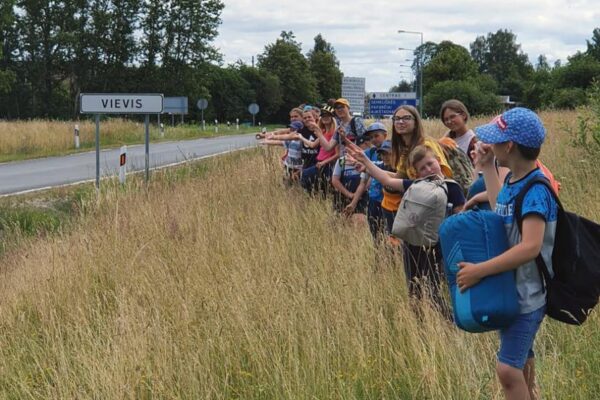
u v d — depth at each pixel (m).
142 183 13.09
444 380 4.27
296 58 109.19
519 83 103.94
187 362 4.71
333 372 4.47
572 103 41.25
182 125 60.34
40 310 6.33
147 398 4.54
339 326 4.95
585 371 4.30
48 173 19.41
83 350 5.03
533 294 3.54
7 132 28.95
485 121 24.25
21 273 7.85
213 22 82.38
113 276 7.04
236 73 98.12
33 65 76.31
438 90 59.72
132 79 81.19
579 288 3.49
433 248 5.44
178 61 81.56
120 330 5.21
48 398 4.59
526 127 3.48
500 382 3.71
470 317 3.50
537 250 3.39
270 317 5.26
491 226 3.54
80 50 77.44
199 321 5.42
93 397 4.45
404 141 6.12
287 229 7.69
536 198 3.43
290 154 10.53
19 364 5.22
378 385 4.36
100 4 78.88
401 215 5.38
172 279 6.56
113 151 28.36
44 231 10.82
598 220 6.85
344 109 8.51
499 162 3.61
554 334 4.86
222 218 8.79
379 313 5.14
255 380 4.56
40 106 77.44
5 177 18.55
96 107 13.32
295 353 4.63
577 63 53.03
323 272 6.08
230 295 5.75
